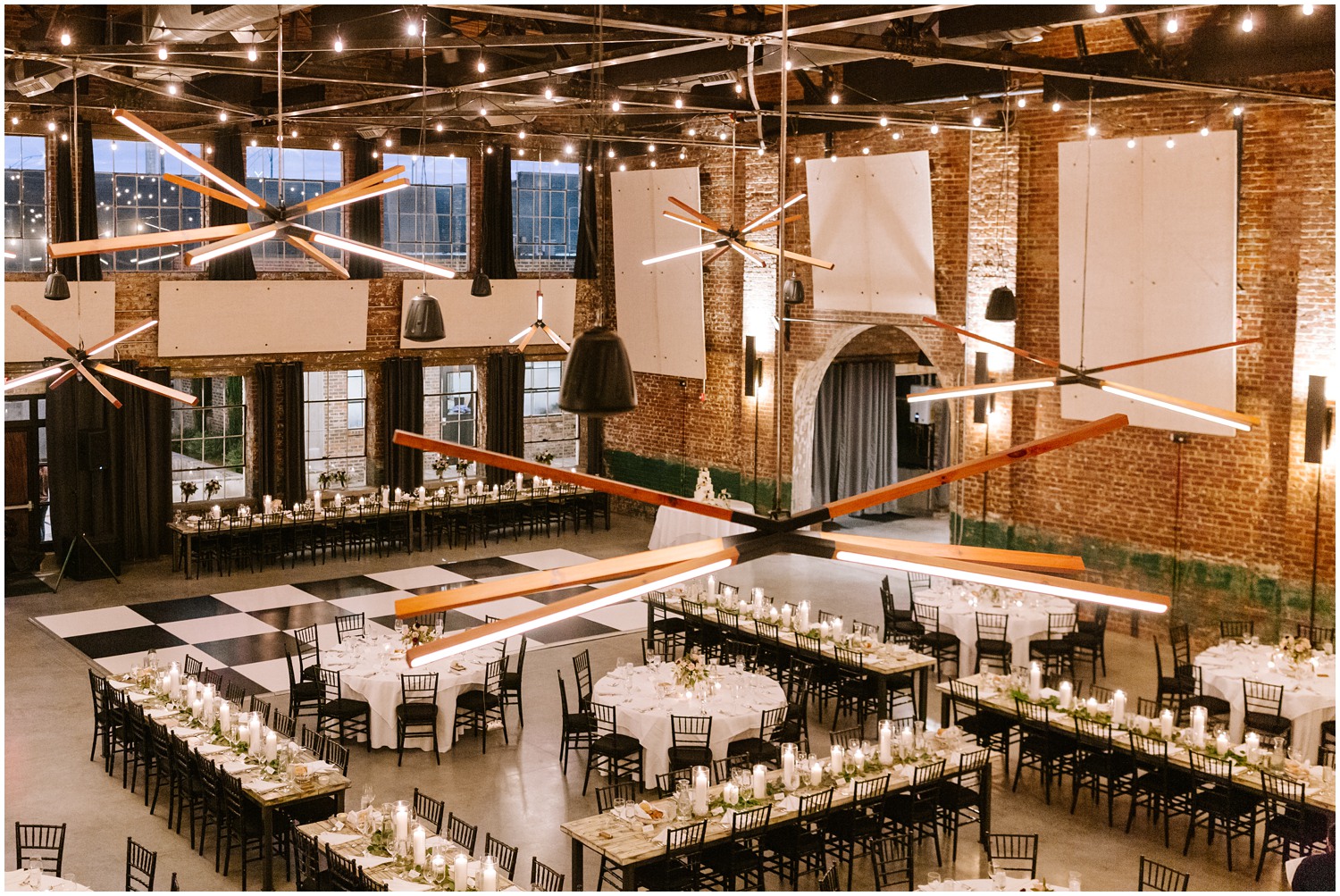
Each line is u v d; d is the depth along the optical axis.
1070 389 14.65
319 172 18.56
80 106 15.66
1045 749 10.29
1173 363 13.61
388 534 18.44
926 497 21.61
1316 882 5.88
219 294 17.38
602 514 21.98
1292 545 12.79
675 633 13.80
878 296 16.92
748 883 9.03
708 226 12.20
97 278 16.44
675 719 10.23
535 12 8.34
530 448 21.69
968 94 13.40
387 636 13.13
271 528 17.41
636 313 20.50
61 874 8.36
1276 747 9.39
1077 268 14.24
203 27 9.45
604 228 21.08
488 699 11.39
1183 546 13.91
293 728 10.62
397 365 19.42
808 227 17.86
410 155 19.34
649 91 13.25
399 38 9.96
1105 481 14.61
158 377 17.17
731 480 19.59
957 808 9.38
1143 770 11.24
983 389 8.11
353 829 8.27
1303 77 12.16
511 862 8.02
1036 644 12.95
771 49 11.81
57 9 11.29
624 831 8.23
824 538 3.50
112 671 12.90
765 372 18.56
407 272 19.34
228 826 8.98
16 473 16.83
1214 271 13.03
